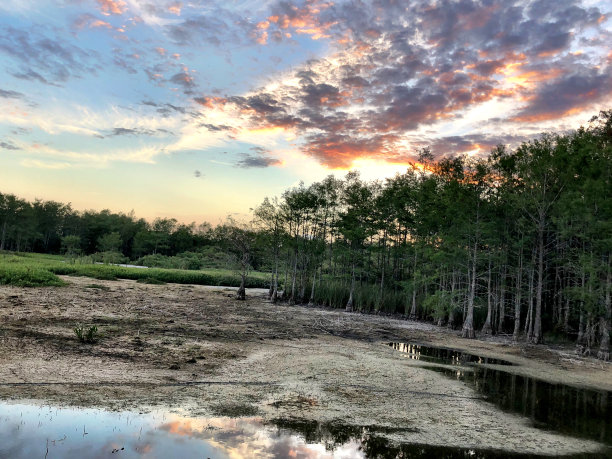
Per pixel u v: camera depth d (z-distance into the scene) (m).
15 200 113.56
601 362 23.62
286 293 53.19
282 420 9.73
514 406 13.23
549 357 24.47
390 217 48.22
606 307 24.55
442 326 37.84
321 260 52.50
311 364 16.22
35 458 6.62
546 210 30.64
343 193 50.62
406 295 45.06
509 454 9.06
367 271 50.06
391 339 27.34
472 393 14.39
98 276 51.72
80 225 132.00
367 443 8.87
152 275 63.28
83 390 10.29
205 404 10.27
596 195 24.53
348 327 31.02
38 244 129.38
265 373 14.14
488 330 34.12
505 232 34.34
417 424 10.46
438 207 38.72
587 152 26.23
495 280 38.47
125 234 134.88
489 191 34.56
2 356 12.33
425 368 18.05
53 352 13.53
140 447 7.42
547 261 33.19
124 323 21.14
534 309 41.06
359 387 13.48
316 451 8.13
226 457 7.39
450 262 36.69
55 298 27.27
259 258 51.09
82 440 7.48
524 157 31.73
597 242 24.88
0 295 25.59
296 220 50.00
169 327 21.53
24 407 8.83
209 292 50.38
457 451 8.95
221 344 18.50
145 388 11.05
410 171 47.06
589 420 12.31
